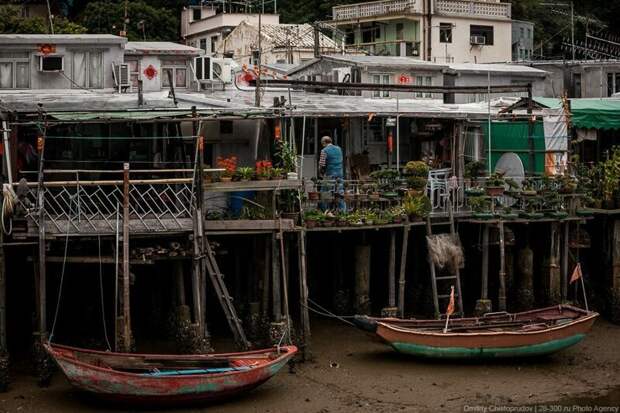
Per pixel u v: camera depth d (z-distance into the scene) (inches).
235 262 1027.9
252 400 855.1
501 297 1079.6
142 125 1040.8
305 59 1955.0
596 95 1750.7
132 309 1028.5
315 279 1115.3
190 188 927.7
